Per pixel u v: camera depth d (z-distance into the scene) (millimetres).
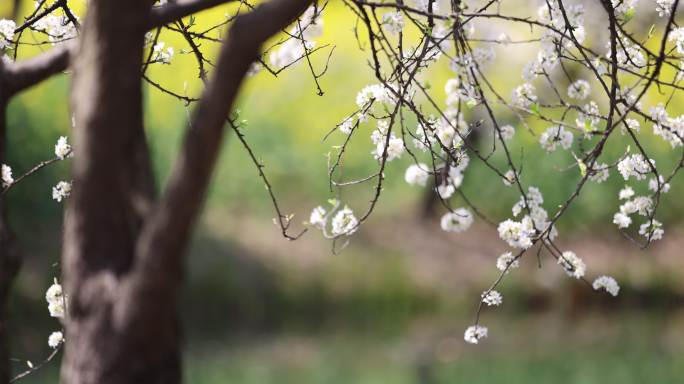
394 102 4473
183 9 3268
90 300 3037
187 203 2779
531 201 4676
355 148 18797
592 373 11461
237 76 2709
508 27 15859
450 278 15492
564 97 14953
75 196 3107
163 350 3014
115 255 3082
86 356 3016
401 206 17938
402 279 15094
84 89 3072
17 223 14070
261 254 15273
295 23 4828
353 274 15062
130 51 3074
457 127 4746
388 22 4352
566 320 14609
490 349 12781
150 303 2918
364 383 10812
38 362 10984
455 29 4004
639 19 10711
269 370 11398
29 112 14758
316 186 18344
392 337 13453
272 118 19359
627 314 15094
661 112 4520
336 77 20375
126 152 3094
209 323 13555
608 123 4117
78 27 4484
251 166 18078
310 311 14258
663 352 12695
